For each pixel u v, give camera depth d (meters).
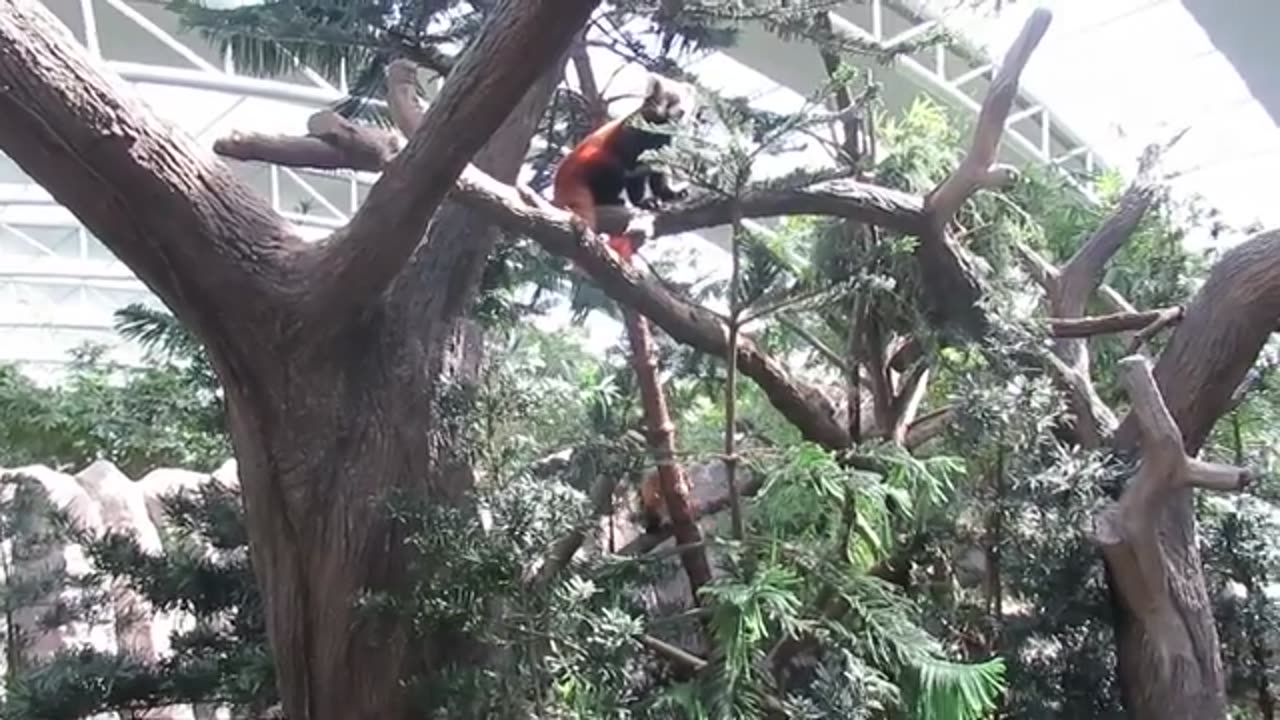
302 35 3.09
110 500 3.96
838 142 3.39
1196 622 2.75
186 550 3.25
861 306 3.09
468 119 2.05
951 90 6.89
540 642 2.20
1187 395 2.97
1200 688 2.72
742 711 2.21
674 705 2.27
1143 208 3.37
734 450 2.67
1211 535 3.11
